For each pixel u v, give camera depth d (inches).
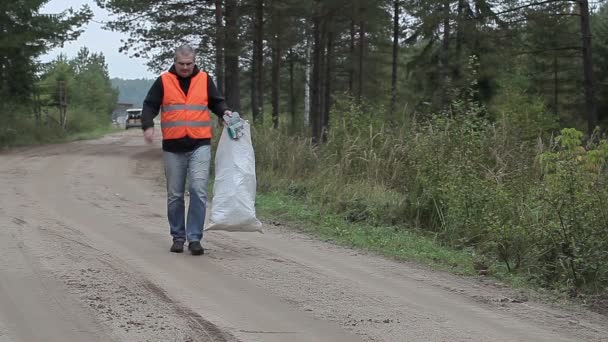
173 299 231.3
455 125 478.3
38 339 192.2
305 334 203.0
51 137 1518.2
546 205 316.2
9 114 1427.2
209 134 295.1
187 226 299.1
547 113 1163.3
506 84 1233.4
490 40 1143.6
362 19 1470.2
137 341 191.9
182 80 291.7
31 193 514.0
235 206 292.4
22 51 1362.0
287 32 1318.9
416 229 399.5
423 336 205.3
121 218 398.9
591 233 287.3
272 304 231.1
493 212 346.3
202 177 293.1
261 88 1305.4
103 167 789.9
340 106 651.5
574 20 1104.8
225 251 311.6
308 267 288.2
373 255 326.6
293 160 586.2
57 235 331.6
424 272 294.2
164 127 291.9
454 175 389.7
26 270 261.0
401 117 582.2
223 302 230.8
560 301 255.8
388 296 248.4
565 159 354.6
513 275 293.4
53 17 1344.7
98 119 2741.1
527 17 1031.6
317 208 454.3
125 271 264.5
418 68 1403.8
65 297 229.0
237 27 1113.4
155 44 1107.3
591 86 948.6
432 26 1212.5
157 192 558.9
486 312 235.3
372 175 489.1
